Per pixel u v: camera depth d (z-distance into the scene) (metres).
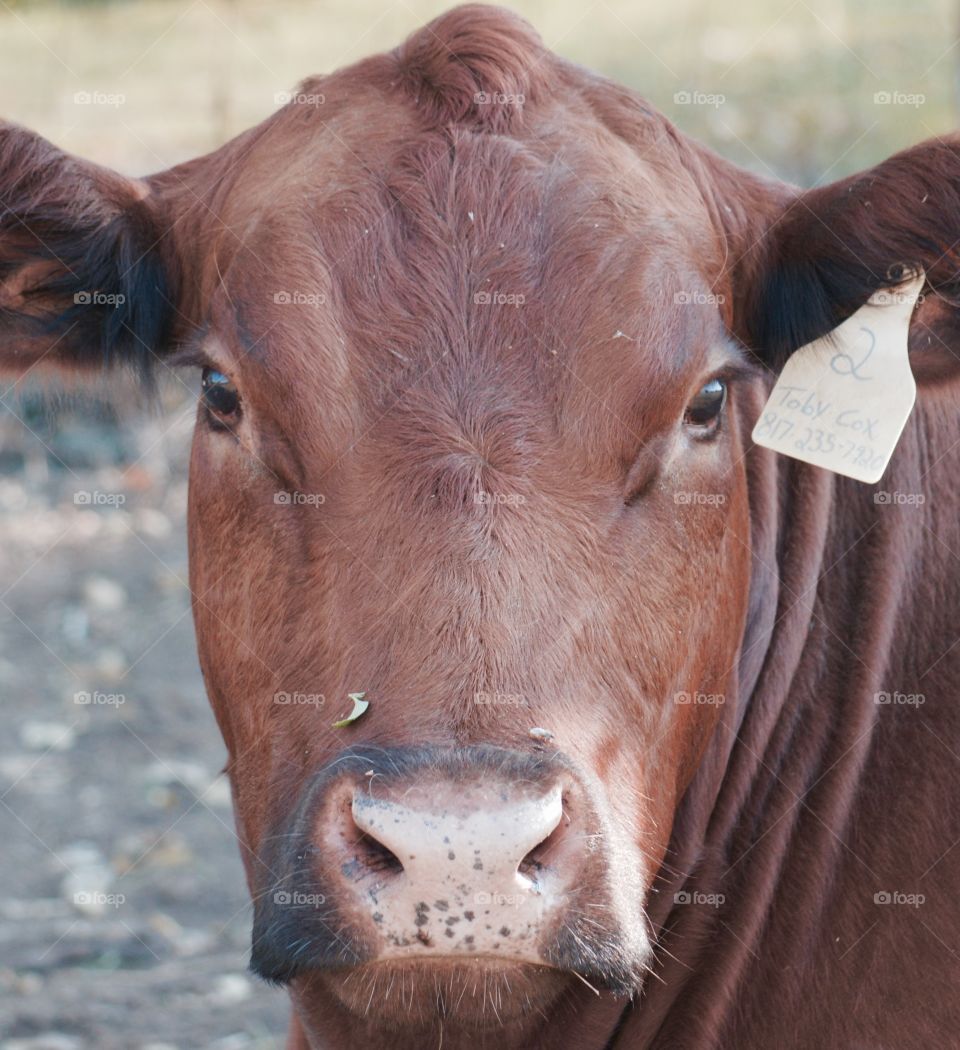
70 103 24.00
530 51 5.20
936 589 5.67
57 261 5.49
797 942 5.41
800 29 25.09
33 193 5.33
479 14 5.24
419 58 5.17
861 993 5.28
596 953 4.08
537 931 3.99
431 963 4.08
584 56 24.17
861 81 22.00
